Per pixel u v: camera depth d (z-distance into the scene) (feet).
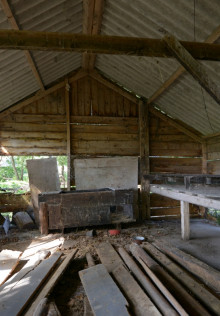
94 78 20.86
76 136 20.45
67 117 20.07
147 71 16.42
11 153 19.36
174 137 21.80
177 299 7.82
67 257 11.50
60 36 7.32
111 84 20.90
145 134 21.13
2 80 15.10
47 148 19.93
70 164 20.17
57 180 19.74
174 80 15.25
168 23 11.25
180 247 13.85
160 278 9.27
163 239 15.39
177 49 7.59
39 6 11.17
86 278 9.05
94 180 20.24
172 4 10.09
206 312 7.14
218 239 15.35
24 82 17.03
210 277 9.11
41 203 16.44
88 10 12.75
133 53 7.83
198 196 12.17
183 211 15.28
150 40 7.77
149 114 21.50
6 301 7.72
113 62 17.88
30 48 7.38
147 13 11.41
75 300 8.57
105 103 21.06
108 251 12.40
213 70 12.39
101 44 7.55
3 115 19.12
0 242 14.92
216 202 10.57
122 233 16.53
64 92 20.36
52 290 8.83
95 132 20.75
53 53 15.67
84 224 16.85
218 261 11.81
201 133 21.30
